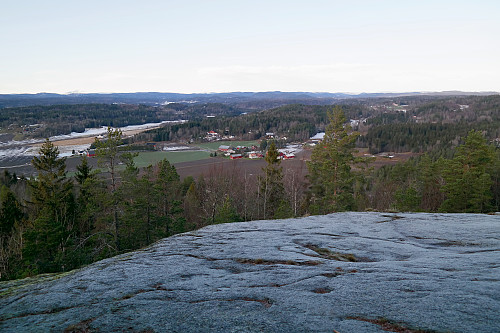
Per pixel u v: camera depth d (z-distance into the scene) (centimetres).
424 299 406
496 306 372
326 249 770
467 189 2645
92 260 2131
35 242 2088
